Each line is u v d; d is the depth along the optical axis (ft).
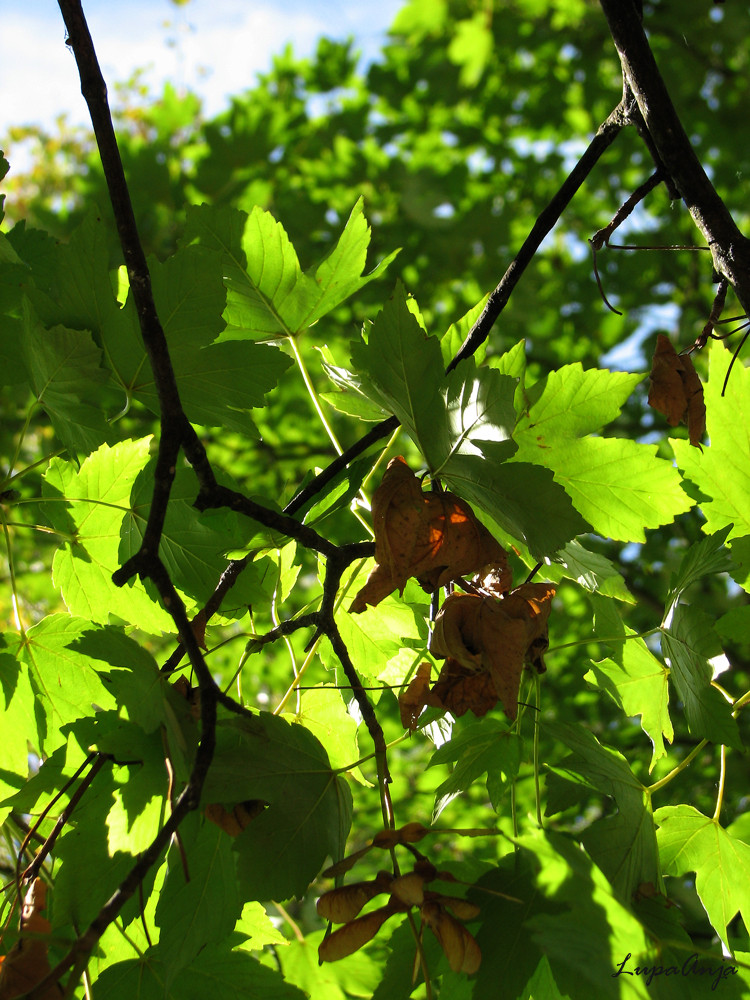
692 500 2.37
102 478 2.40
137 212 7.02
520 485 1.95
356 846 6.79
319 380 7.45
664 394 2.31
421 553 1.99
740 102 7.55
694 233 7.88
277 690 6.70
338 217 7.84
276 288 2.60
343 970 2.82
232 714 2.07
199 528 2.33
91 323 2.30
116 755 1.99
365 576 2.55
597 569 2.49
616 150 8.02
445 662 2.07
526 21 7.69
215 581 2.36
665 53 7.34
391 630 2.59
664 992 1.80
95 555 2.43
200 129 7.66
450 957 1.65
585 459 2.39
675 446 2.35
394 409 2.11
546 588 2.00
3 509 2.35
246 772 1.90
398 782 5.99
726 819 2.58
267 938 2.44
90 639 1.93
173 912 1.95
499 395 1.95
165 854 1.99
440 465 2.08
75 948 1.51
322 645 2.64
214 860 1.99
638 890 1.95
